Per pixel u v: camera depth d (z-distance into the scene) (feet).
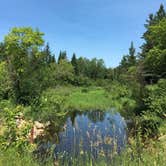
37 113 38.11
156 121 49.85
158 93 77.25
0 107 36.55
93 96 162.20
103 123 54.08
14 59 101.81
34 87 82.43
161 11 203.62
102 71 318.86
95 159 25.03
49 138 39.58
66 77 229.25
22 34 106.93
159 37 118.42
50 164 24.58
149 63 131.44
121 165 23.07
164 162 21.22
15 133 26.99
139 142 25.79
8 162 21.01
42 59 105.50
